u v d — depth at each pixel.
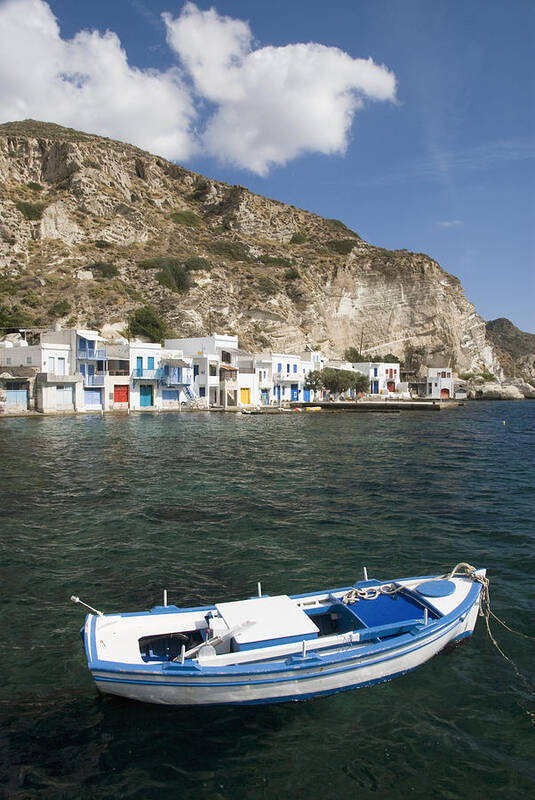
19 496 22.86
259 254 144.75
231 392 84.00
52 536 17.67
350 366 121.38
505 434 50.78
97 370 68.81
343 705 9.27
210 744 8.39
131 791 7.54
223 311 113.56
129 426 52.03
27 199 124.19
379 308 146.25
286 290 131.88
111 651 9.18
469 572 12.21
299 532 18.31
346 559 15.80
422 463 32.56
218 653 9.61
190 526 18.86
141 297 106.12
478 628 11.85
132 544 16.94
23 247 112.69
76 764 7.97
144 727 8.72
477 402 128.62
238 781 7.73
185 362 76.75
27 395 61.44
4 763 7.95
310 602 11.05
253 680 8.77
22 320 87.62
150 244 131.12
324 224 176.62
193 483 25.69
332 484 25.95
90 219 126.56
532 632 11.71
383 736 8.59
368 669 9.52
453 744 8.45
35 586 13.76
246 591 13.52
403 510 21.28
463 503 22.52
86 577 14.35
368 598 11.24
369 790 7.61
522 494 24.25
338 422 62.25
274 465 30.91
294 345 118.06
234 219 158.38
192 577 14.38
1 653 10.62
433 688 9.76
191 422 57.94
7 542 17.03
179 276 115.81
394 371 127.31
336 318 141.62
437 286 150.88
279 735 8.59
